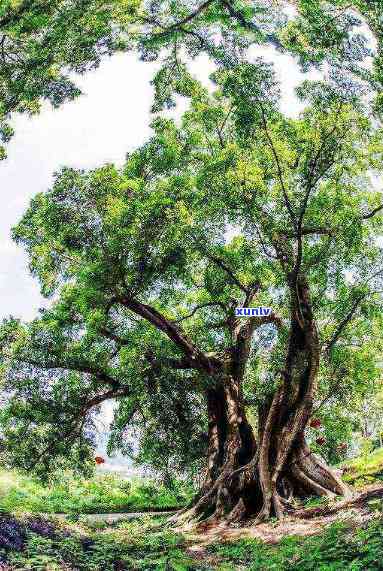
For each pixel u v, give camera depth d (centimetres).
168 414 1903
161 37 1377
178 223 1495
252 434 1730
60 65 1299
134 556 941
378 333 1928
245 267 1692
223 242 1551
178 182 1572
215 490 1589
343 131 1345
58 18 1129
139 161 1728
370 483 1603
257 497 1542
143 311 1678
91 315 1662
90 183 1521
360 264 1585
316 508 1366
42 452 1806
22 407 1791
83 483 2419
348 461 2238
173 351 1797
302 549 877
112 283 1520
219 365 1817
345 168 1530
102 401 1856
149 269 1550
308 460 1519
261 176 1389
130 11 1257
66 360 1808
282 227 1393
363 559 651
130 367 1764
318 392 1988
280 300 1798
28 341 1792
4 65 1230
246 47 1453
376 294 1661
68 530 1013
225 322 1978
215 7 1295
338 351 1852
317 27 1137
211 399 1802
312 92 1268
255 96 1306
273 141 1420
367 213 1535
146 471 2050
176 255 1544
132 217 1486
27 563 677
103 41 1303
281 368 1706
